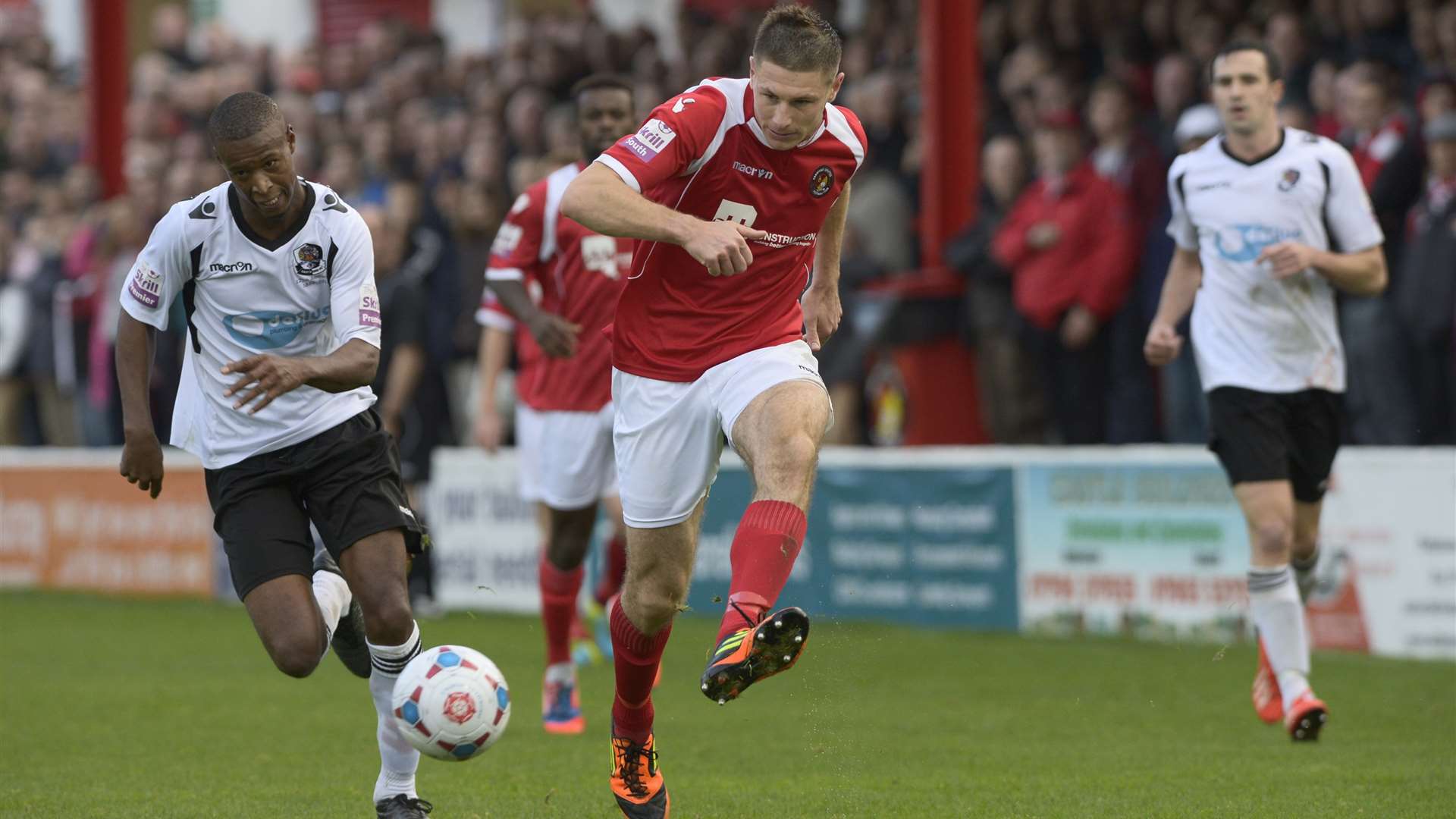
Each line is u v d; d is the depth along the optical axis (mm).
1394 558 30641
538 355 25656
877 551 36312
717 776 20312
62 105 64938
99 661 32188
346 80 60500
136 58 75125
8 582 47406
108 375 49062
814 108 15312
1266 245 22797
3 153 64688
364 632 17578
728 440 15992
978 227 39062
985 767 20672
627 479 16422
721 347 16016
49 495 46688
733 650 13812
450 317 43188
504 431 44781
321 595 16719
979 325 38844
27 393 52500
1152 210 36438
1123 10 41500
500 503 39875
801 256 16391
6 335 51469
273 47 66812
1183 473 32312
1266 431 22781
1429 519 30234
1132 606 33031
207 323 16594
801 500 14875
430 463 39438
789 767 20953
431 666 14906
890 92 43344
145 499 44844
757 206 15977
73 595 45281
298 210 16312
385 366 37750
